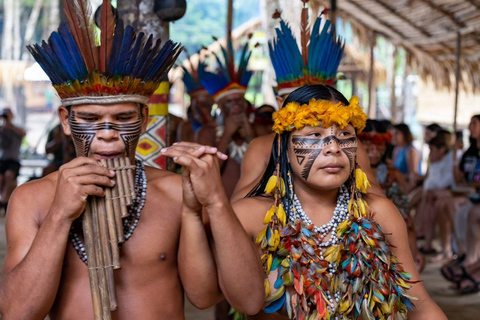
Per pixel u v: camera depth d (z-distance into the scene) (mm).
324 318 2389
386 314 2484
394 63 13977
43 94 36406
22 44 34062
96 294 2205
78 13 2273
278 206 2512
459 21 10312
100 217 2236
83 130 2344
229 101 5352
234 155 5344
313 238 2471
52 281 2180
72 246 2363
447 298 6891
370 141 5055
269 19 8898
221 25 36625
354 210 2531
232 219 2273
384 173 5176
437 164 9070
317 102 2432
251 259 2291
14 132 12789
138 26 3977
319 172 2434
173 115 8047
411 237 5441
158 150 3768
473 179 7629
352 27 11781
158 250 2432
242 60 5395
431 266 8547
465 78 13039
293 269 2402
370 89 11922
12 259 2307
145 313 2377
